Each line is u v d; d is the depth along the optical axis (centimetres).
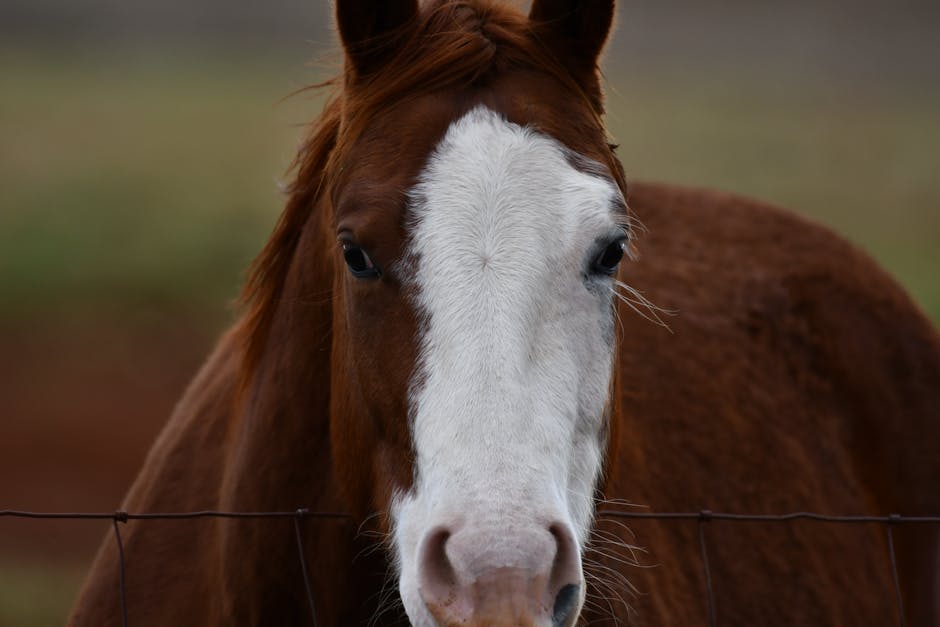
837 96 7219
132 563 575
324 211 522
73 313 2525
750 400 729
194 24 10275
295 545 526
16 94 6019
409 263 438
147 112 5788
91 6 10194
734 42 9925
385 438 456
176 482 587
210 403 602
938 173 4541
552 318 435
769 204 830
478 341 421
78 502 1686
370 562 516
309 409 529
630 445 654
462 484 408
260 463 533
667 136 5084
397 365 439
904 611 740
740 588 669
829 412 763
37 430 1959
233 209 3409
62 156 4259
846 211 3669
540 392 425
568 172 450
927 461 740
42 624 1211
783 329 766
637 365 701
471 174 441
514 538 396
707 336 737
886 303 781
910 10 10369
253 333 563
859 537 739
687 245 784
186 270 2808
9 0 9844
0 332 2397
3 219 3127
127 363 2317
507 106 461
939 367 767
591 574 545
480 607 392
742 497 693
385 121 468
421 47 485
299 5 11025
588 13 499
